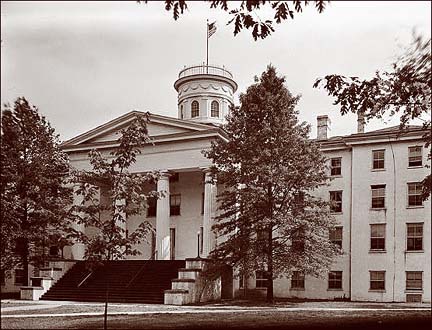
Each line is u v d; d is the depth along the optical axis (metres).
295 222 28.64
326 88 15.30
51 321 16.14
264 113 30.31
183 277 29.42
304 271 29.31
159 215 37.81
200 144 37.53
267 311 21.52
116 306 24.41
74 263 34.75
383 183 37.00
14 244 30.95
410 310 22.38
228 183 30.77
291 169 29.50
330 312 20.86
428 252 34.88
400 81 14.53
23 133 18.78
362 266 36.66
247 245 29.39
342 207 38.28
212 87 47.22
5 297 33.00
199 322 15.86
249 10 11.16
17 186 28.95
